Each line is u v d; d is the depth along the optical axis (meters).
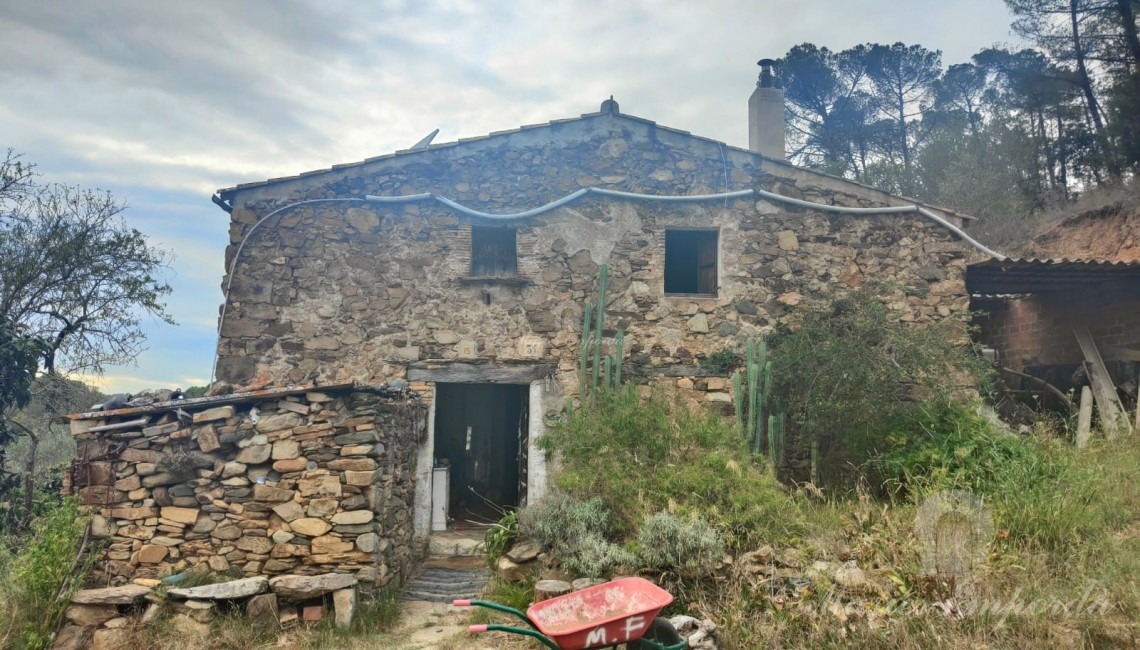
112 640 5.31
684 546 5.54
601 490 6.77
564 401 8.58
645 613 3.91
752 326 8.99
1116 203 13.38
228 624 5.45
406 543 7.38
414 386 8.45
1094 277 9.72
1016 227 15.73
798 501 6.77
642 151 9.18
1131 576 4.69
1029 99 19.70
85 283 11.27
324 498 6.01
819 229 9.23
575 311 8.81
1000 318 12.52
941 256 9.28
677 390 8.67
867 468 8.08
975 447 7.49
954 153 19.11
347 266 8.62
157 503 6.07
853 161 24.58
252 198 8.60
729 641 4.92
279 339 8.41
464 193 8.91
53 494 9.11
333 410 6.19
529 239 8.89
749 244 9.15
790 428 8.70
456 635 5.55
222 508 6.04
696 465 6.63
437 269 8.74
